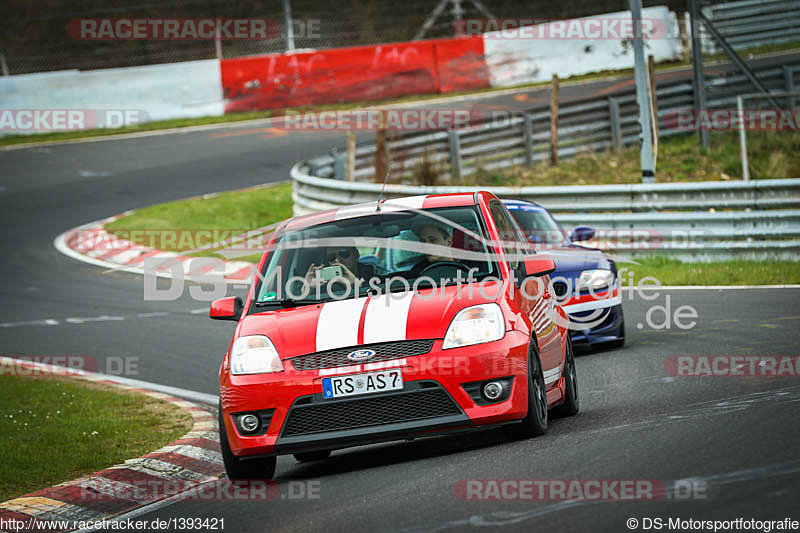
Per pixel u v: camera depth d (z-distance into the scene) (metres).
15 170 85.62
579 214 50.34
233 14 110.81
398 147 69.19
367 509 15.65
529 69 98.56
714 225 47.03
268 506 17.25
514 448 18.88
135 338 41.19
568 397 22.64
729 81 81.00
